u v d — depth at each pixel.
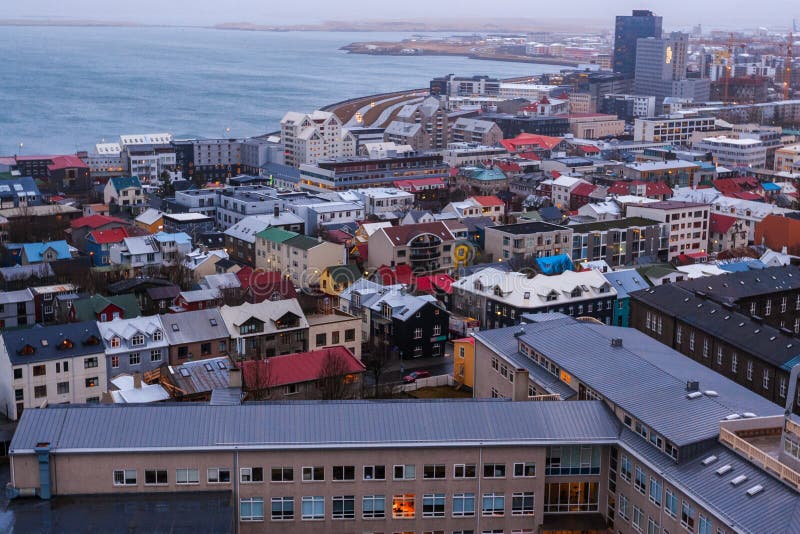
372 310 179.38
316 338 164.12
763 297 165.25
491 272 192.00
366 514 90.12
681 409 92.06
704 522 79.56
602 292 185.00
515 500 91.75
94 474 86.19
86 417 89.38
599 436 92.06
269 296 184.38
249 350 158.12
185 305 177.75
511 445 90.12
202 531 80.06
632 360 105.56
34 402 141.75
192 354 153.62
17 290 187.50
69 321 163.88
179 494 87.00
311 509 89.31
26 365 140.25
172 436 87.88
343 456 88.44
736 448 84.00
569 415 94.44
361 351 173.25
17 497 85.56
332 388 139.25
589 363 106.88
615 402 95.38
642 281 192.75
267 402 94.12
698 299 153.00
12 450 84.88
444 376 157.75
